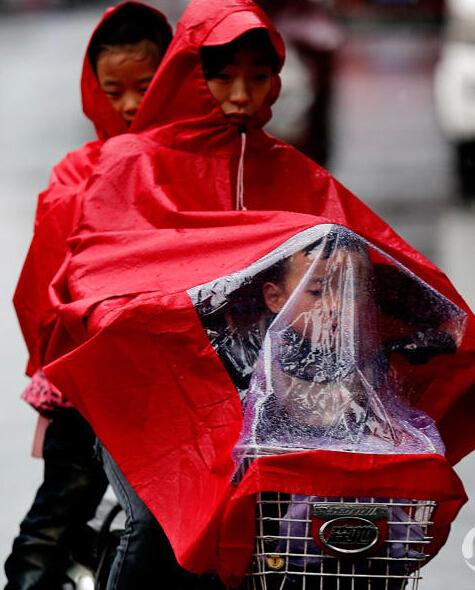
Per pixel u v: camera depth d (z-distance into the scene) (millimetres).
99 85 10289
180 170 8781
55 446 9414
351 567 7293
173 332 7621
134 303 7621
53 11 86688
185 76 8898
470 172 30875
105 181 8617
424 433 7512
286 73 29828
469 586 11367
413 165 32438
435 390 8227
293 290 7727
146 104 9039
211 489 7297
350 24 63625
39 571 9414
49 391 9328
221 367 7570
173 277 7926
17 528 12547
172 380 7629
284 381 7398
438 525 7453
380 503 7078
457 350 8117
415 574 7363
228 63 8812
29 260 9734
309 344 7531
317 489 6980
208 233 8008
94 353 7621
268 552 7219
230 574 7203
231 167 8844
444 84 30062
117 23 10289
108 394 7645
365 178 30594
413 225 25078
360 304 7660
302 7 31078
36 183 30391
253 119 8984
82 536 9594
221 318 7719
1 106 44969
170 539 7324
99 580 9133
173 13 43125
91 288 8086
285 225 7836
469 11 29594
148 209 8484
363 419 7371
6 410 15625
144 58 10172
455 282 20062
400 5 63750
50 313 9219
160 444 7566
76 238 8398
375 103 43812
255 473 6949
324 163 31438
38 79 52562
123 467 7562
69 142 36938
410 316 8133
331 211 8914
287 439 7207
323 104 30953
